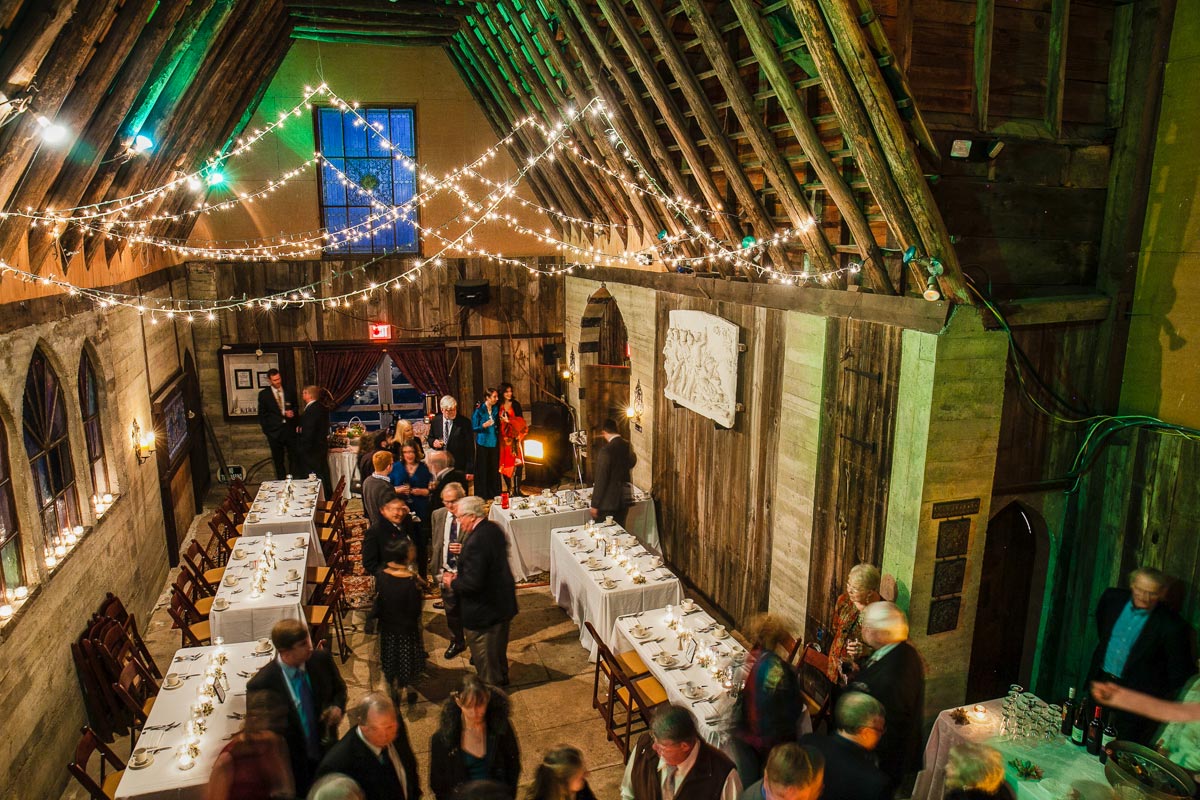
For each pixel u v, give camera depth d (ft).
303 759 15.31
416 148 43.65
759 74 21.53
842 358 21.74
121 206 24.56
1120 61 19.54
